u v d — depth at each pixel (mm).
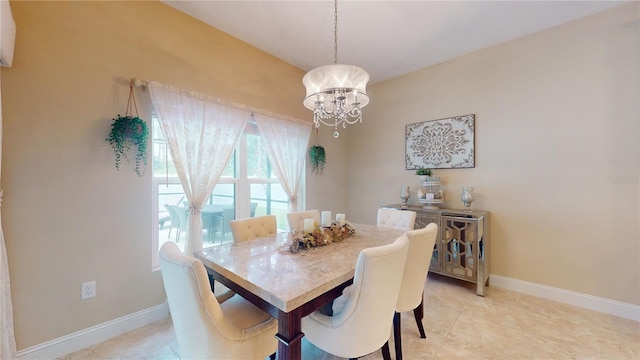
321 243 1863
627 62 2258
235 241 2068
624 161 2273
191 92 2330
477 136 3045
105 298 1955
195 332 1137
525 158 2746
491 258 2957
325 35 2727
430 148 3398
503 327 2121
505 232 2865
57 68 1750
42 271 1701
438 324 2172
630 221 2252
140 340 1944
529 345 1895
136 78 2078
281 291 1150
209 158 2439
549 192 2619
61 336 1769
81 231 1849
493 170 2939
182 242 2451
